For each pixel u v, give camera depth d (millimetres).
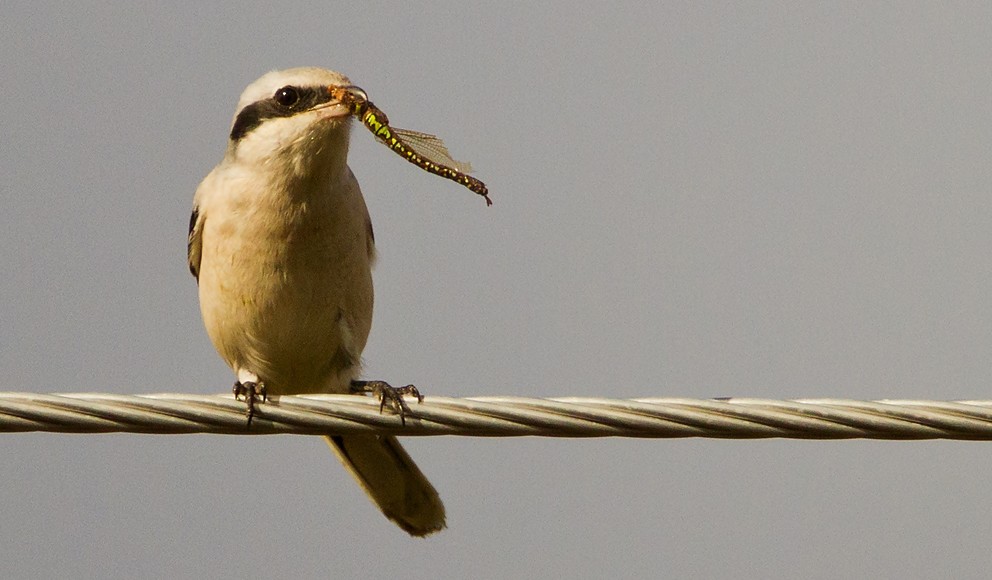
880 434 8820
